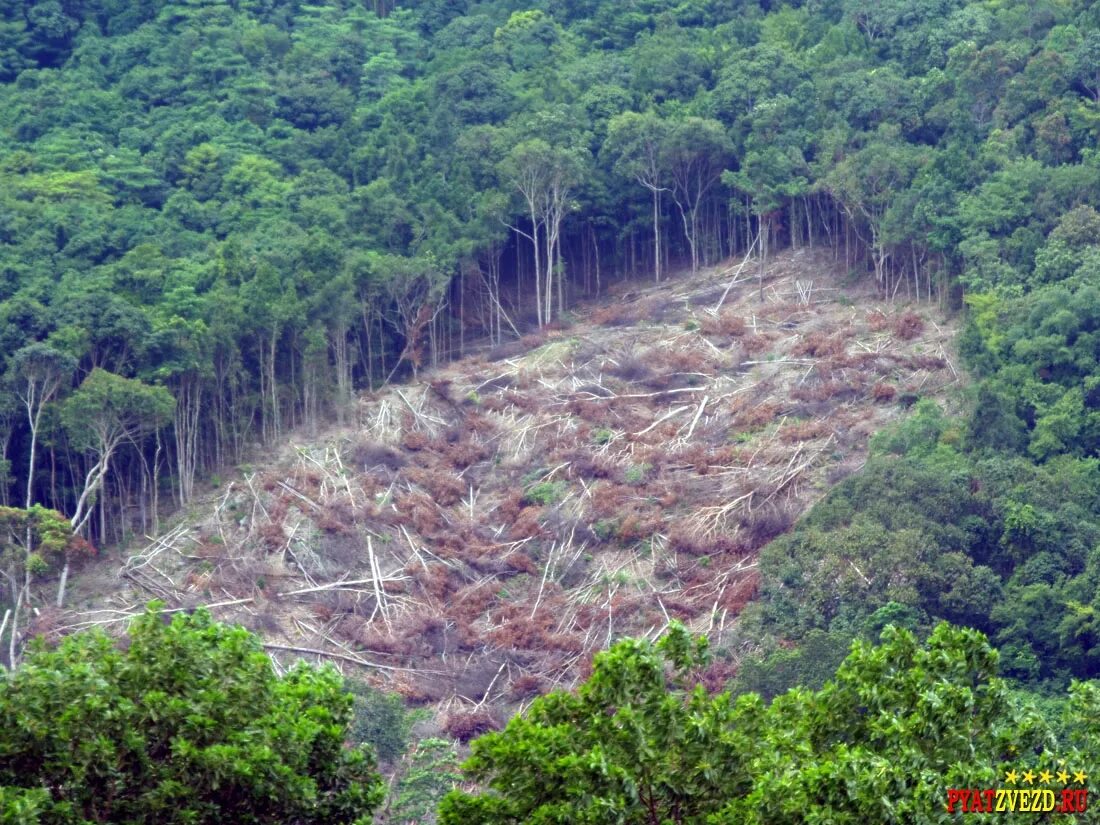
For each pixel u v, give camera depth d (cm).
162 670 3023
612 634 6000
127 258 7725
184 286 7519
